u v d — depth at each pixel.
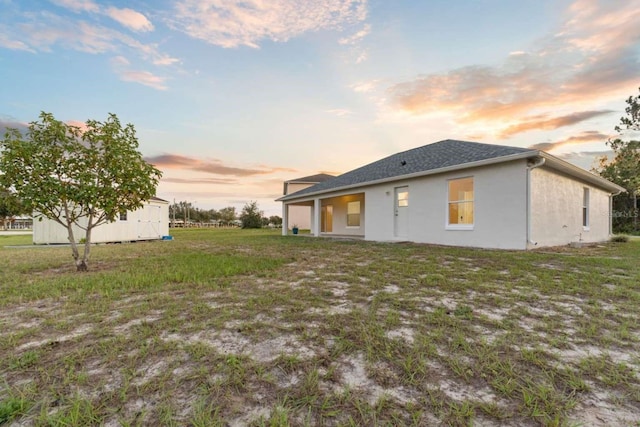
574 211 10.12
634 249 8.55
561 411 1.47
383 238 11.78
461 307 3.09
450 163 9.28
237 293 3.76
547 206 8.44
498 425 1.38
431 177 9.86
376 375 1.84
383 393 1.65
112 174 5.80
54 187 5.35
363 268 5.37
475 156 8.87
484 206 8.38
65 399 1.61
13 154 5.09
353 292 3.77
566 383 1.72
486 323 2.65
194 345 2.26
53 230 13.24
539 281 4.14
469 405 1.53
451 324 2.63
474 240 8.61
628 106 19.70
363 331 2.50
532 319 2.75
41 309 3.24
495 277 4.45
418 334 2.43
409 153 13.66
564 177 9.47
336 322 2.72
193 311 3.06
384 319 2.79
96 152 5.74
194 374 1.86
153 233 16.00
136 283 4.36
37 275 5.27
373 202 12.24
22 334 2.51
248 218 35.03
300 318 2.84
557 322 2.66
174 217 52.56
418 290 3.80
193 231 27.61
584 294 3.54
